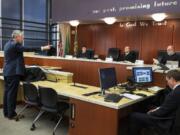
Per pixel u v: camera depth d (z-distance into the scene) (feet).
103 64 18.44
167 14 20.61
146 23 27.09
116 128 9.39
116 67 17.35
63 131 12.56
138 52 25.80
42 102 12.51
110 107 9.48
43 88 12.12
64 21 26.61
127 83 13.43
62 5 26.35
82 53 28.32
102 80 11.14
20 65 14.01
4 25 25.84
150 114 9.75
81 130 10.55
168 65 16.44
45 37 30.68
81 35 32.63
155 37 26.61
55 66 20.42
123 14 21.85
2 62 18.40
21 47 13.84
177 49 25.20
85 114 10.35
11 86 14.03
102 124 9.78
